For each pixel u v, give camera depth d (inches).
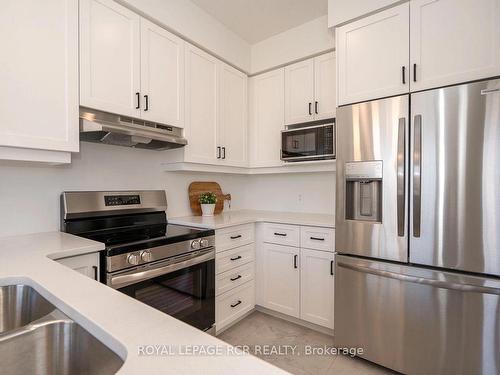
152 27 75.2
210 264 78.4
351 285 71.9
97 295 27.8
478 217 55.7
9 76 49.8
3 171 60.9
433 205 60.3
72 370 25.3
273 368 16.5
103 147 78.3
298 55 97.4
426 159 61.2
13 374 25.8
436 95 60.1
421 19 63.7
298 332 86.3
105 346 22.3
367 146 68.9
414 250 62.7
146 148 86.8
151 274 61.7
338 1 75.2
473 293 56.3
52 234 64.1
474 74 57.6
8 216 61.4
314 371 68.3
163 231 74.8
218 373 15.9
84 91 60.7
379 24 69.5
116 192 78.3
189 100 85.9
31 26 52.6
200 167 93.2
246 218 94.6
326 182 108.5
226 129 100.3
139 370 16.0
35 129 52.9
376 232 67.6
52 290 29.2
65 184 70.4
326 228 82.4
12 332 25.8
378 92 69.3
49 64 54.9
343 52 75.0
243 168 110.6
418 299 62.3
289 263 90.3
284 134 97.3
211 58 93.7
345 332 73.3
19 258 43.3
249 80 112.7
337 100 75.6
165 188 94.7
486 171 54.7
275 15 91.5
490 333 54.8
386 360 66.9
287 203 118.0
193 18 85.1
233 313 87.7
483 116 54.9
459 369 58.1
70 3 58.3
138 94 71.4
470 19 58.2
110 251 54.6
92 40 62.3
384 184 66.4
